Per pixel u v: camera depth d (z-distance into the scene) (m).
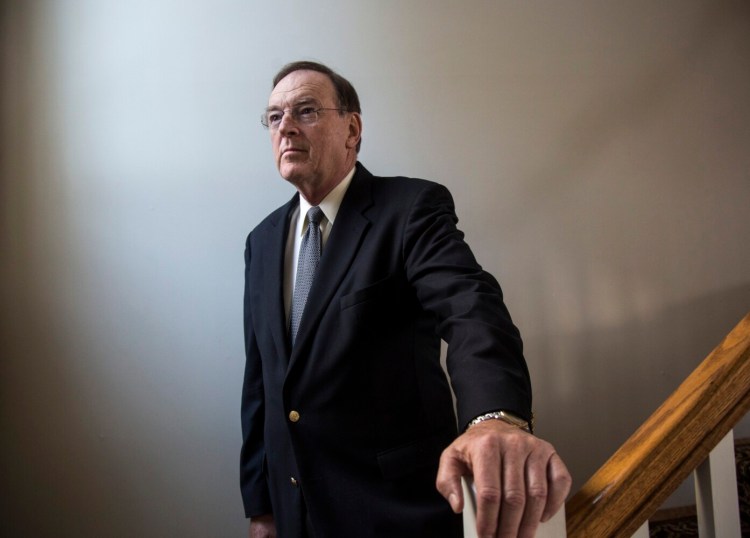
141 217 1.64
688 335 1.81
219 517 1.60
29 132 1.61
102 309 1.61
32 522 1.54
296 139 1.20
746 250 1.86
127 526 1.57
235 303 1.65
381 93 1.73
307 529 1.09
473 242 1.74
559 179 1.79
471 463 0.56
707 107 1.88
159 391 1.61
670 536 1.36
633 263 1.80
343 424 1.06
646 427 0.73
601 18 1.85
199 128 1.67
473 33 1.78
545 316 1.75
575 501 0.66
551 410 1.73
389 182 1.25
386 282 1.08
